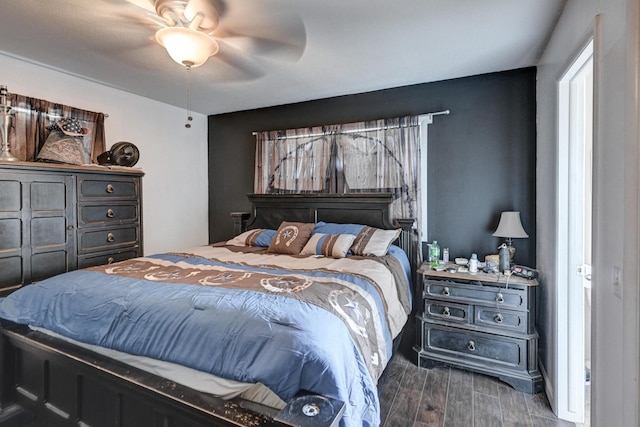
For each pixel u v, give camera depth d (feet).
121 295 5.41
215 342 4.33
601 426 4.01
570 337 6.24
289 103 12.66
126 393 4.60
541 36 7.28
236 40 7.52
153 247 12.35
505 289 7.49
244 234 11.70
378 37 7.37
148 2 6.09
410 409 6.52
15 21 6.75
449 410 6.50
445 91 10.09
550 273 7.05
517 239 9.21
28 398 5.90
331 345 4.14
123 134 11.24
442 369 8.06
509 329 7.43
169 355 4.52
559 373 6.31
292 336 4.09
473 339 7.73
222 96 11.78
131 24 6.87
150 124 12.14
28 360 5.91
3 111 7.89
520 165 9.18
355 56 8.39
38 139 8.97
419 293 8.49
